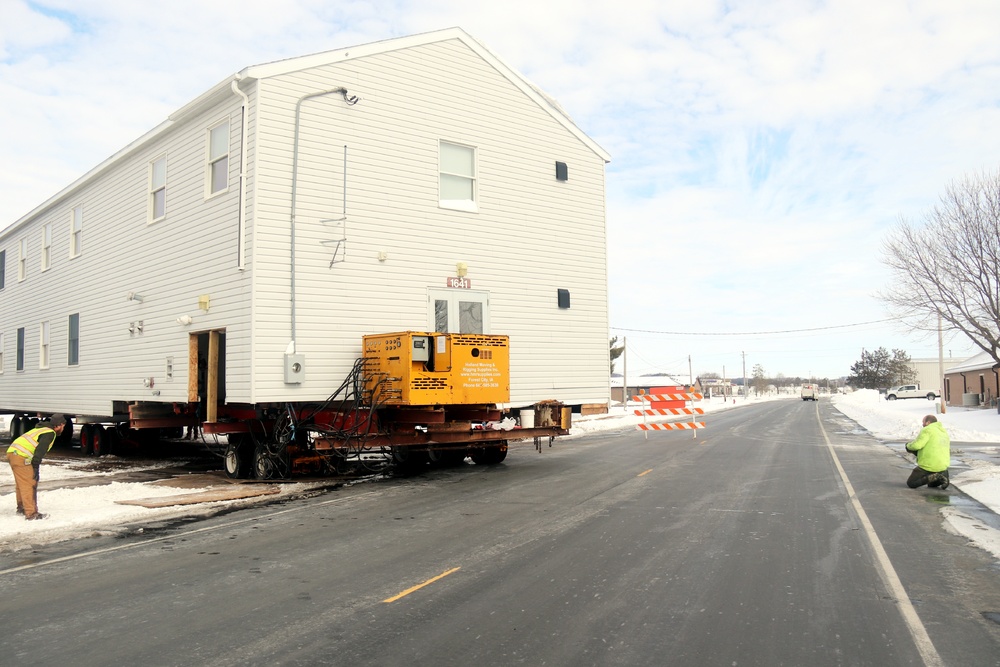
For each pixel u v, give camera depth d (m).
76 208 20.52
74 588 6.34
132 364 17.03
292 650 4.82
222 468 15.96
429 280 15.44
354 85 14.62
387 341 13.17
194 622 5.40
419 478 13.25
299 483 12.70
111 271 18.33
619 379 102.12
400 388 12.68
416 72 15.59
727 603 5.75
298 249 13.65
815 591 6.07
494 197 16.69
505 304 16.67
